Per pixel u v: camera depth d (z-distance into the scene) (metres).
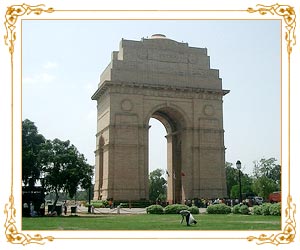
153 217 57.09
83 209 85.88
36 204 60.59
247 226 40.62
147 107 95.69
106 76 100.75
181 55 100.62
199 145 97.94
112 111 93.00
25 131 80.44
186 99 98.88
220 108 100.88
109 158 91.06
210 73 101.75
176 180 104.50
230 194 177.12
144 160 93.44
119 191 90.25
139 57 97.31
